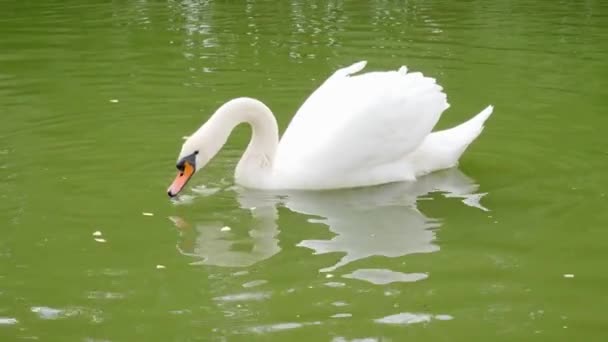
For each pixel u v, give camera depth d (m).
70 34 22.23
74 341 8.47
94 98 16.80
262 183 12.65
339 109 12.93
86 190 12.37
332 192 12.59
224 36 22.00
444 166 13.39
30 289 9.52
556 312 9.06
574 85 17.83
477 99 16.91
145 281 9.72
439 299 9.31
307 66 19.08
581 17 24.48
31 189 12.38
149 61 19.53
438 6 25.98
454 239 10.88
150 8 25.42
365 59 19.75
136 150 13.99
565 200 12.08
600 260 10.25
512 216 11.59
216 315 8.96
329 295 9.39
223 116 12.40
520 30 22.83
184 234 10.99
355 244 10.73
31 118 15.58
